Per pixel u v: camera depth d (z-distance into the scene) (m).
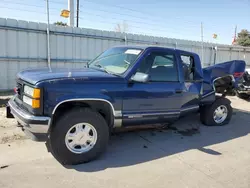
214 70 5.61
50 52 10.04
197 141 4.66
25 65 9.59
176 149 4.20
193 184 3.09
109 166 3.46
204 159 3.85
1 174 3.07
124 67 3.91
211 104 5.59
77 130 3.43
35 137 3.21
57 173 3.18
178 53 4.47
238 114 7.09
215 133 5.21
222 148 4.36
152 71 4.06
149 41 12.76
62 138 3.31
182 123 5.83
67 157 3.38
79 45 10.73
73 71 3.75
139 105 3.88
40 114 3.12
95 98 3.42
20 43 9.31
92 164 3.49
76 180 3.04
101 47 11.36
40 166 3.33
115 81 3.62
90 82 3.41
